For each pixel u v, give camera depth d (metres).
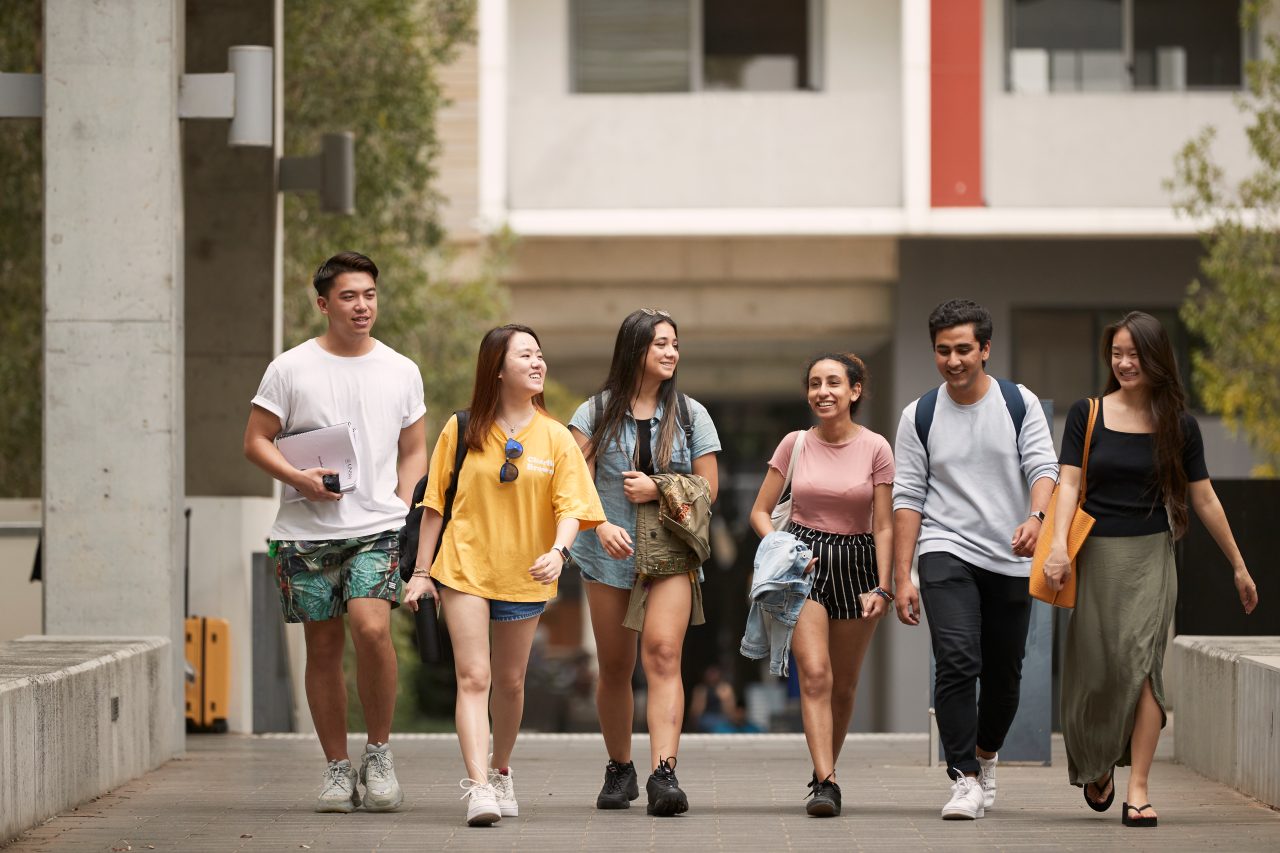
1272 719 17.14
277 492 30.11
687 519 16.02
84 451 21.48
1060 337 48.97
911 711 48.62
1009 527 16.17
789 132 48.38
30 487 39.09
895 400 48.88
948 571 16.09
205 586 26.89
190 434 29.61
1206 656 19.89
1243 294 38.41
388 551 16.19
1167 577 15.79
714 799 17.89
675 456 16.42
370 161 37.62
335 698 16.56
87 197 21.45
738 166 48.41
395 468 16.52
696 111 48.44
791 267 49.12
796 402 69.25
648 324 16.39
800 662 16.50
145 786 18.80
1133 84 48.84
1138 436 15.77
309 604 16.20
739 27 49.38
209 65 29.22
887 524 16.58
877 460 16.64
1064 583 15.73
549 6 49.34
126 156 21.45
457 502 15.83
